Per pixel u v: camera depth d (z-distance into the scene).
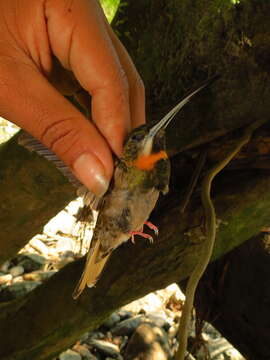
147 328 0.34
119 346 0.35
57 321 0.23
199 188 0.21
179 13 0.20
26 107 0.16
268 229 0.23
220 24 0.19
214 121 0.20
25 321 0.24
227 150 0.21
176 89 0.20
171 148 0.21
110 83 0.16
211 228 0.19
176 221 0.21
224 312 0.25
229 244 0.21
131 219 0.15
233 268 0.24
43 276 0.39
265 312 0.24
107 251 0.15
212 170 0.20
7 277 0.39
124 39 0.22
